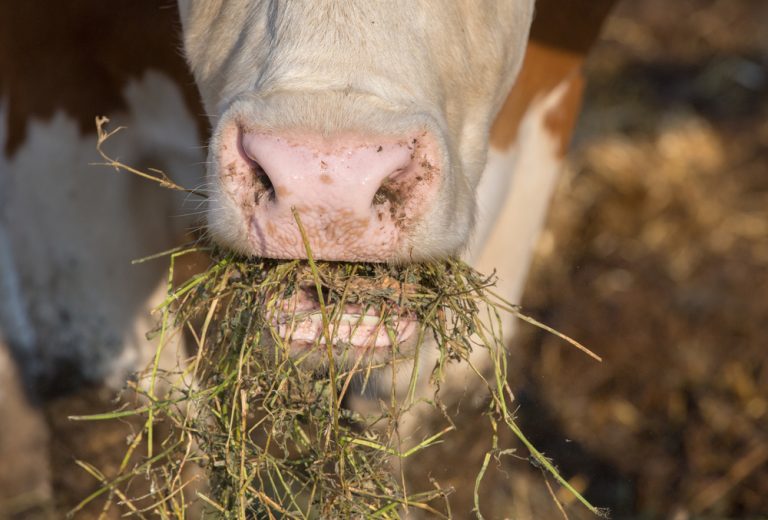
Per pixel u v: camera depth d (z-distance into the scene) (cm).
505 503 457
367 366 304
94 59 410
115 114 421
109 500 311
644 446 533
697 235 691
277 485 401
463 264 314
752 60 909
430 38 312
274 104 280
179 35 392
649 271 660
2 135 421
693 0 1006
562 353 586
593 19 455
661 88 860
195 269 416
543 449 520
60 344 436
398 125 281
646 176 726
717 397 565
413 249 289
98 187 423
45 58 410
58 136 418
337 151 274
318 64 289
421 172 287
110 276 429
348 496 291
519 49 376
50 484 438
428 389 425
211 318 319
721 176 744
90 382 436
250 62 307
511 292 476
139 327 434
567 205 703
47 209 423
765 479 514
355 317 295
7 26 405
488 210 437
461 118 339
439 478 433
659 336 605
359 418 304
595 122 799
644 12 977
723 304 631
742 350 596
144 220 431
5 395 444
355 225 278
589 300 632
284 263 296
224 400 308
